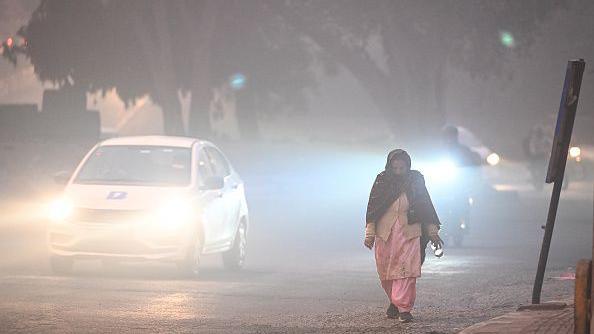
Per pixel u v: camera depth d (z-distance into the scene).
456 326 30.56
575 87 28.48
